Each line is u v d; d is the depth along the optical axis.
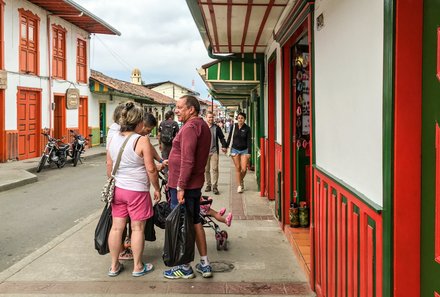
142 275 4.25
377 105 2.19
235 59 8.13
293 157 5.64
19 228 6.49
